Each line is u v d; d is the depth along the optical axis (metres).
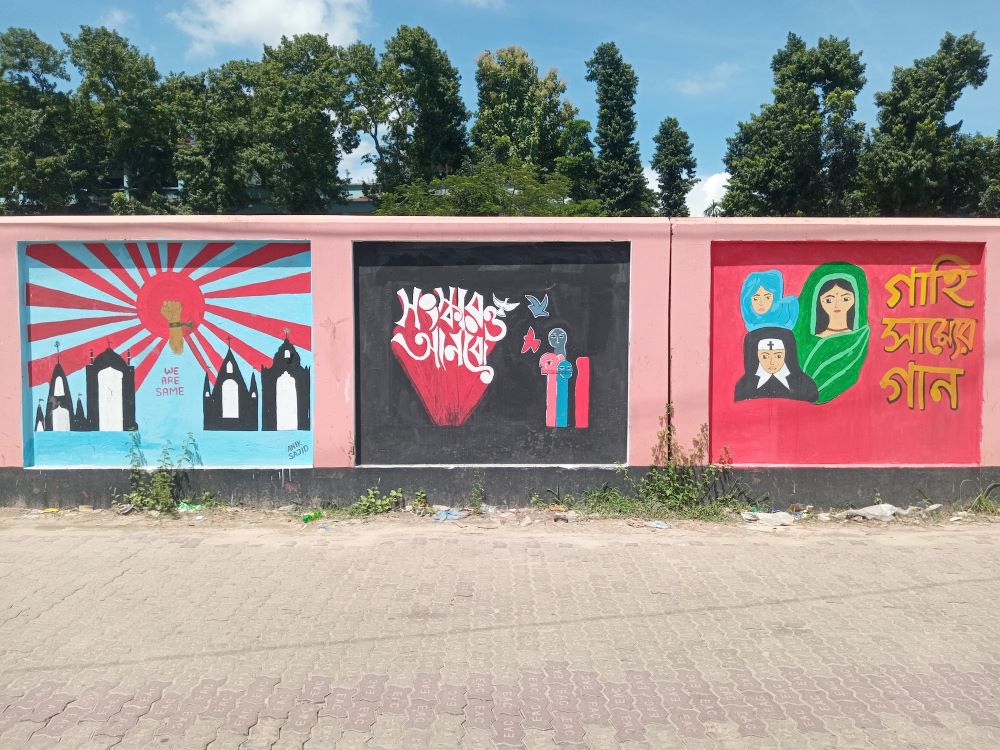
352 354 6.79
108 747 3.24
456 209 23.31
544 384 6.93
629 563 5.62
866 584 5.25
